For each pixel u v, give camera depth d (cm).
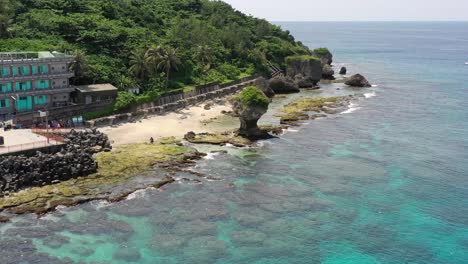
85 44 13788
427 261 5938
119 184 7681
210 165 8838
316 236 6456
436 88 18238
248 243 6225
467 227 6775
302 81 18038
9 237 6084
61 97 11044
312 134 11125
